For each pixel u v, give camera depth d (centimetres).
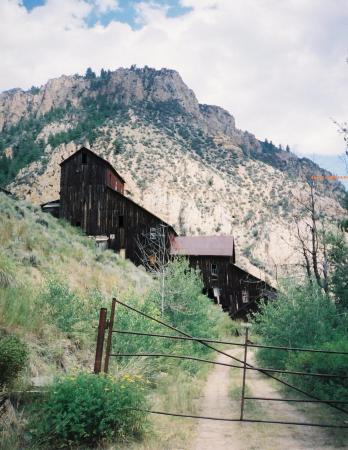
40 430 600
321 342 1488
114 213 4131
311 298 1725
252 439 718
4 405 614
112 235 4081
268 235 12000
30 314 971
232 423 834
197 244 4703
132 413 695
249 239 12419
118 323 1149
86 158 4272
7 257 1346
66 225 3256
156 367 1172
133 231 4059
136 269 3123
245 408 993
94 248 2844
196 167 15988
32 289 1171
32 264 1540
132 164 14888
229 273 4466
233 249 4822
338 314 1725
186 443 683
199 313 1891
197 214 13012
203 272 4512
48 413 623
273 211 14388
